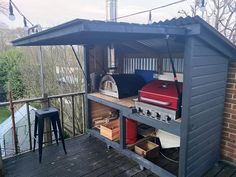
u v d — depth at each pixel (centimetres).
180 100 226
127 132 307
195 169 242
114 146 315
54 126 313
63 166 278
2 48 817
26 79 769
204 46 218
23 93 786
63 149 324
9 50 805
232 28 530
